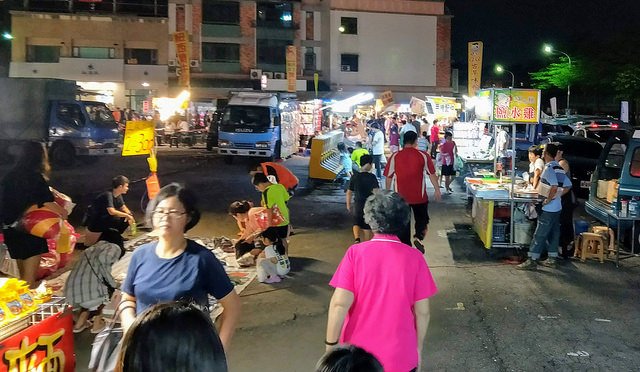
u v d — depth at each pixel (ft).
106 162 80.07
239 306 12.12
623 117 85.71
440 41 171.53
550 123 81.41
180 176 66.18
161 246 11.92
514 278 28.17
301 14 164.76
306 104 103.04
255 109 78.54
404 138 30.14
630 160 31.40
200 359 5.69
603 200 36.19
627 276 28.55
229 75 158.10
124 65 137.18
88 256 20.79
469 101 76.33
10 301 13.23
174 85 146.51
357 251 12.19
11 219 21.81
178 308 6.03
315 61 167.02
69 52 139.54
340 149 57.11
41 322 13.52
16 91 69.21
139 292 11.55
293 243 35.06
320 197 52.60
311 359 19.01
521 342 20.48
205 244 33.71
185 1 155.43
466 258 31.76
